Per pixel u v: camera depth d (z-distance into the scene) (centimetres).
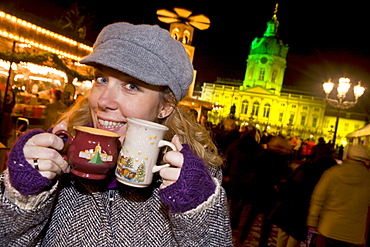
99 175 86
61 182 100
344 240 307
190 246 91
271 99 7544
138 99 97
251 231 545
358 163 313
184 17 1095
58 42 599
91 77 696
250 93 7594
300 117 7512
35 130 83
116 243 97
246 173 496
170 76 97
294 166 734
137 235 98
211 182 87
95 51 95
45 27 535
